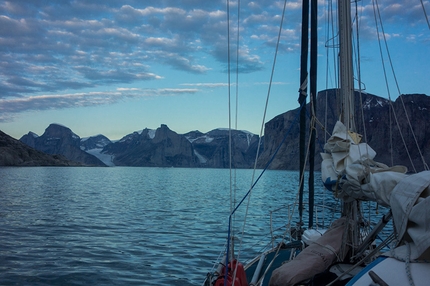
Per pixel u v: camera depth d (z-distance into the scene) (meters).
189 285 13.39
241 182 106.00
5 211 33.94
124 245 19.64
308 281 5.75
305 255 6.11
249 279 8.34
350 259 6.16
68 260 16.16
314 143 8.09
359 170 5.30
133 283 13.42
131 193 63.12
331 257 6.04
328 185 5.99
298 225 8.98
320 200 34.88
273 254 9.48
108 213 34.28
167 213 35.16
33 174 149.38
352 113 6.58
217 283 6.13
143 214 34.12
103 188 75.75
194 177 161.75
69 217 30.73
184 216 32.81
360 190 5.32
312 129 7.73
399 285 3.99
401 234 4.29
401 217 4.27
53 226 25.67
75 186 79.75
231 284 5.90
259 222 28.42
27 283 13.05
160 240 21.25
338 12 6.86
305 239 8.34
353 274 5.86
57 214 32.62
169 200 50.09
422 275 3.99
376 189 4.89
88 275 14.12
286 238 17.81
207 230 25.03
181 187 84.81
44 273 14.19
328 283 5.64
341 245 6.16
